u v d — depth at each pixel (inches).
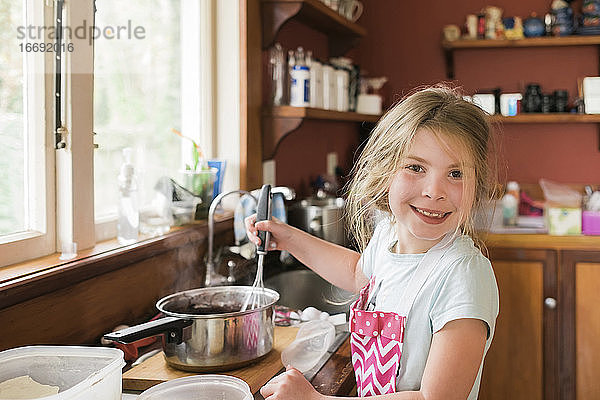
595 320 119.1
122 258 60.2
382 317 47.4
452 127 43.8
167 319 48.9
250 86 92.1
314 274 90.0
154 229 70.5
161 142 83.4
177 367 50.5
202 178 78.8
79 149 60.2
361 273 57.1
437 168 43.6
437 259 45.8
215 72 91.4
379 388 47.4
